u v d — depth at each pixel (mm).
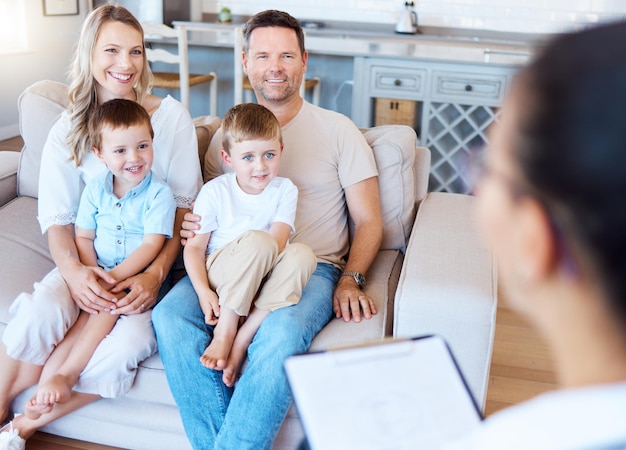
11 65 5340
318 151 1988
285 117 2047
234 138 1755
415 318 1538
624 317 365
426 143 3918
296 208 1923
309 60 4648
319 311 1660
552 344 419
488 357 1529
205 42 4277
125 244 1833
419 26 5738
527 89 384
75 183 1945
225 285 1614
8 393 1715
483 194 419
